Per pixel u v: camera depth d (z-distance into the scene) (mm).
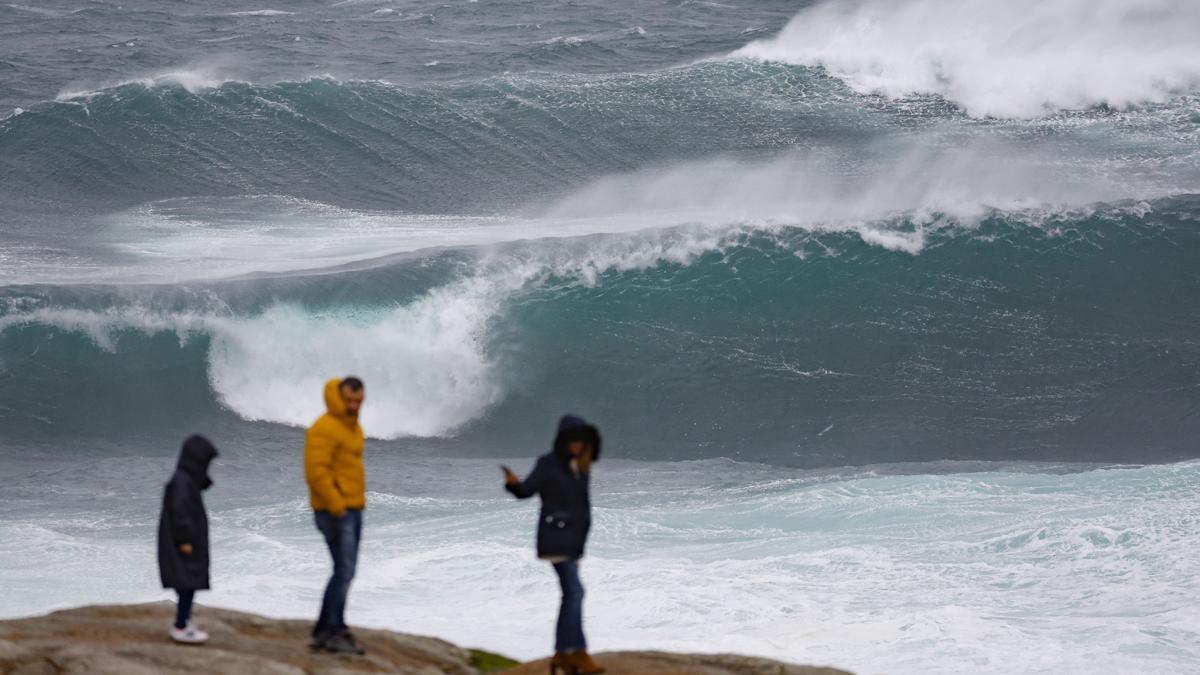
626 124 166375
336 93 170000
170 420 99812
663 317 106000
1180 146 150750
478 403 101875
